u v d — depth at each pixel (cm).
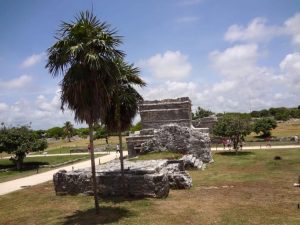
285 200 2094
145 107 5066
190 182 2672
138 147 4694
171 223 1712
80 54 1789
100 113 1858
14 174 4494
